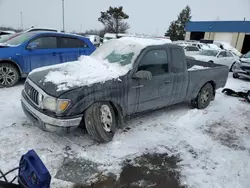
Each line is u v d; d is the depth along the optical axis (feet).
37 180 5.88
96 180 8.88
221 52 40.27
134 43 13.06
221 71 18.53
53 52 21.49
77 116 10.06
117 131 12.79
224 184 9.14
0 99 16.35
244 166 10.46
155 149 11.35
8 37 22.16
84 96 10.01
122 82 11.35
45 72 11.59
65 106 9.63
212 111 17.63
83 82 10.30
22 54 19.53
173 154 11.06
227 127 14.78
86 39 24.50
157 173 9.60
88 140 11.55
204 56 38.75
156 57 12.99
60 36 22.13
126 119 14.57
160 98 13.78
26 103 10.79
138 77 11.65
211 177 9.53
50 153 10.22
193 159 10.77
